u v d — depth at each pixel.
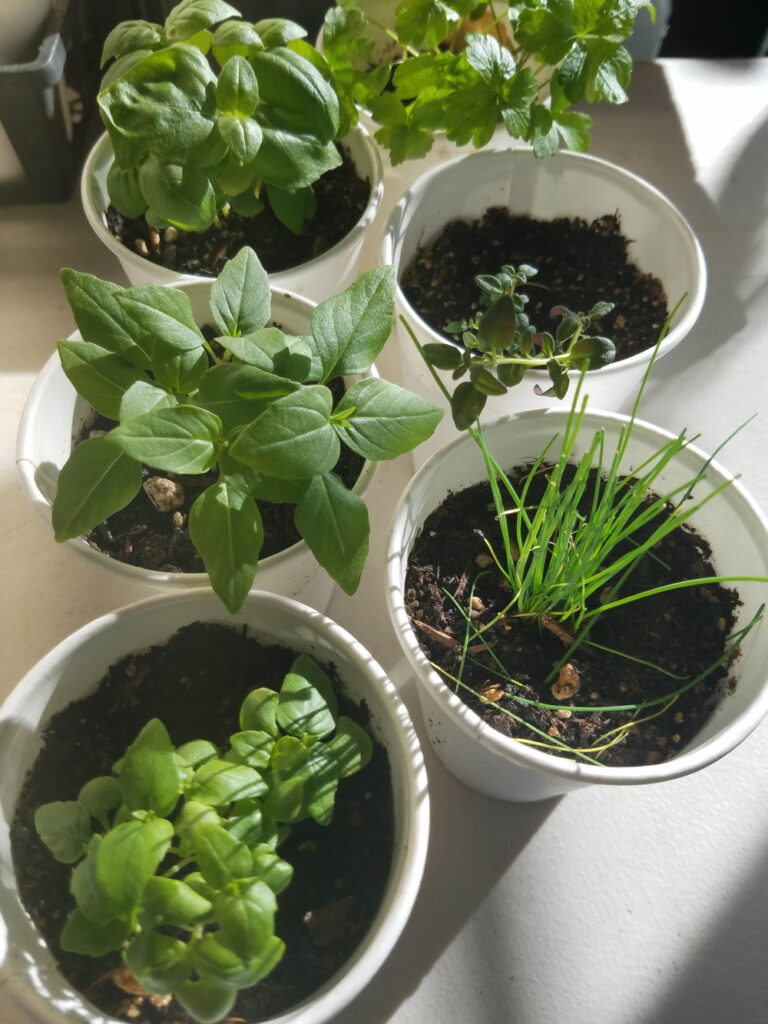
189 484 0.89
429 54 0.93
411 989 0.81
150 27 0.90
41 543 1.02
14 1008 0.79
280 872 0.58
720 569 0.84
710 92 1.42
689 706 0.79
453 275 1.09
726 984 0.82
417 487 0.79
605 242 1.10
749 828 0.90
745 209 1.31
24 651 0.96
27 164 1.18
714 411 1.14
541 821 0.90
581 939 0.84
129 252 0.94
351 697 0.75
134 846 0.55
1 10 1.02
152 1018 0.63
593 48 0.87
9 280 1.19
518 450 0.87
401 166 1.23
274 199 0.98
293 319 0.91
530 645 0.81
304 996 0.65
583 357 0.71
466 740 0.73
